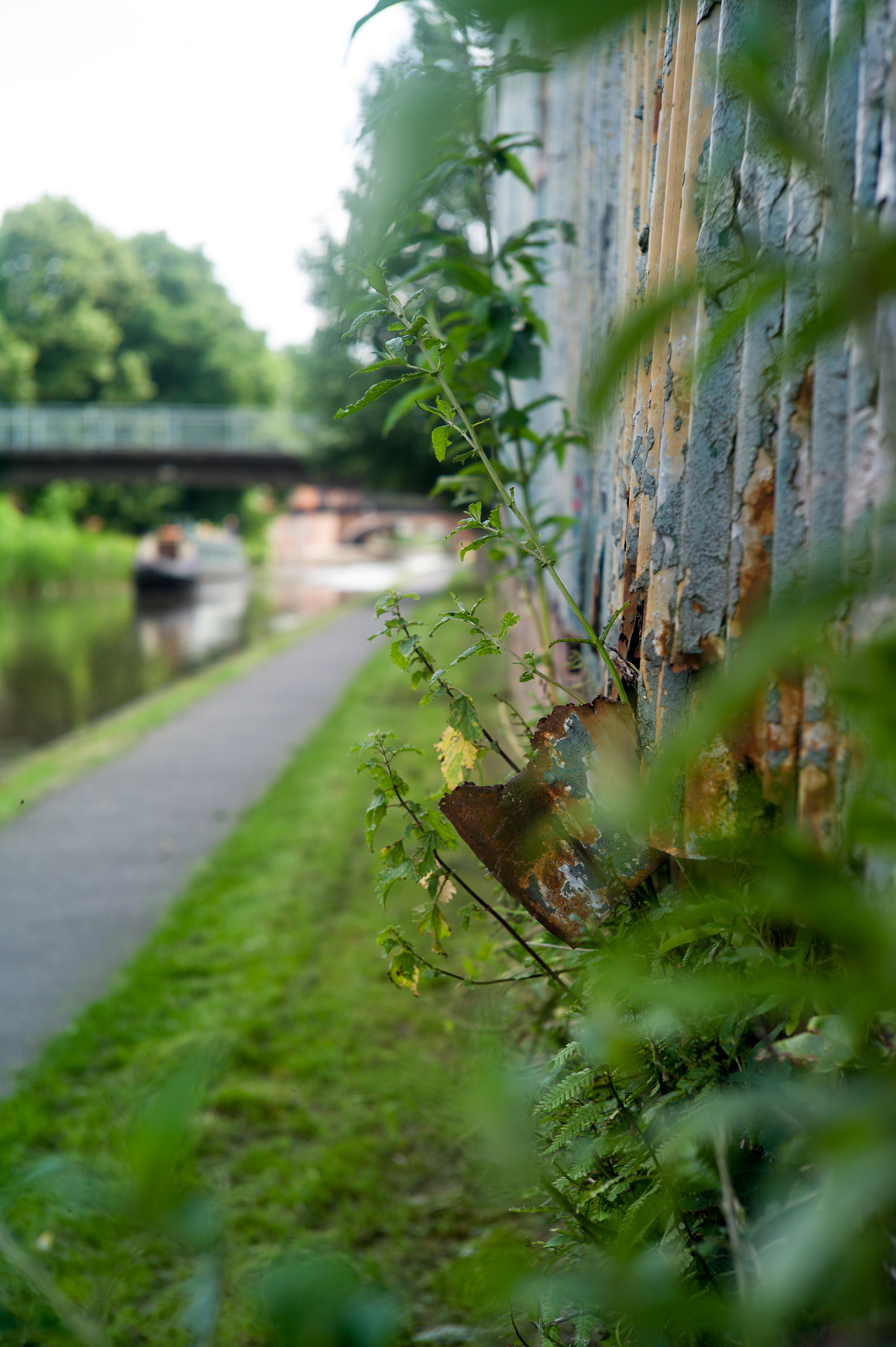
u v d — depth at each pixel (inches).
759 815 42.3
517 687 116.6
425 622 57.6
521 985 76.0
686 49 52.7
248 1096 129.8
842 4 37.1
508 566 107.2
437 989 157.8
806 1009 44.9
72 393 1998.0
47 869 249.0
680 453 48.7
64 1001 172.2
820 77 16.9
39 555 1567.4
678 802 45.9
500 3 10.3
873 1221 25.0
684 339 48.1
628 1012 42.1
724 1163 31.1
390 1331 17.2
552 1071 48.8
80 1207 18.0
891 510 16.4
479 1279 25.0
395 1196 108.6
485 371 90.6
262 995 161.9
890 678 16.8
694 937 39.9
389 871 56.2
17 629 1023.0
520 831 52.4
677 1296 20.3
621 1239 34.5
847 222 15.9
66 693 618.5
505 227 188.5
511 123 163.9
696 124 49.1
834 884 17.8
